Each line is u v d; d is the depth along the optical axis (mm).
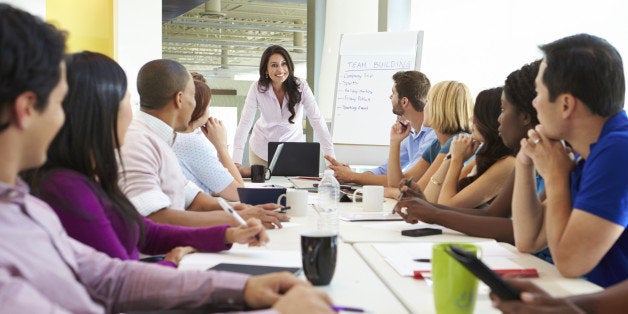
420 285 1381
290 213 2480
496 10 4734
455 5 5203
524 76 2057
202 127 3553
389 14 5676
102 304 1174
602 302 1182
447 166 2930
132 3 6578
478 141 2715
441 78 5438
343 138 5180
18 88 840
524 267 1616
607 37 3758
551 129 1657
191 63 21328
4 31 832
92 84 1411
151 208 2023
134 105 6547
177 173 2256
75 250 1229
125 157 2061
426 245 1821
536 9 4328
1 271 831
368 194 2676
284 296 1058
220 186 2982
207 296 1196
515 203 1847
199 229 1770
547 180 1695
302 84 4887
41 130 891
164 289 1205
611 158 1523
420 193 2402
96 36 6348
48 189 1342
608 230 1492
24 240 913
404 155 4199
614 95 1571
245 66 21359
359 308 1189
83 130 1401
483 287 1335
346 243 1910
